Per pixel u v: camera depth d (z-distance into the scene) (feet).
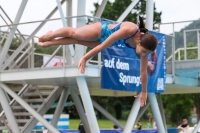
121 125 99.35
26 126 88.99
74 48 79.00
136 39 33.99
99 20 75.56
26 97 95.71
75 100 97.50
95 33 36.29
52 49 88.22
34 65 88.43
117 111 350.43
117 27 35.45
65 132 123.54
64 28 37.45
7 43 82.02
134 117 83.87
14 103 94.99
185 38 99.45
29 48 87.15
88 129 98.22
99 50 33.42
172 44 96.99
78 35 36.60
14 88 107.55
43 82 86.07
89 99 74.84
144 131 127.75
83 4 78.13
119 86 76.89
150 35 33.45
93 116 74.95
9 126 91.35
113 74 75.87
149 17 90.74
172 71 95.86
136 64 80.64
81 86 74.33
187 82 99.96
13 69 85.71
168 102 279.08
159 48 87.61
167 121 314.96
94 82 84.99
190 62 96.58
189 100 271.90
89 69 73.77
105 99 336.29
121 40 34.86
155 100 89.51
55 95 93.86
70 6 94.84
